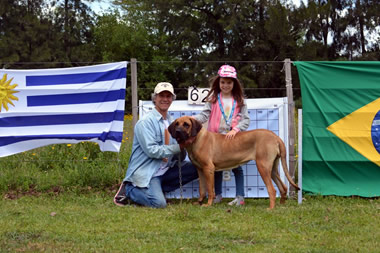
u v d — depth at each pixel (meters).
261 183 5.98
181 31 28.20
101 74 5.97
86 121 5.99
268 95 24.31
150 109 6.01
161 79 27.72
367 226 4.14
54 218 4.53
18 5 29.28
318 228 4.09
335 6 27.27
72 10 30.91
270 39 24.06
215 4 26.88
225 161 5.20
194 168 5.58
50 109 5.98
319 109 5.80
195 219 4.41
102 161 7.05
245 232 3.89
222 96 5.58
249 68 24.80
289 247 3.44
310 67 5.81
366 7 26.72
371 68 5.77
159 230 3.99
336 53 26.86
